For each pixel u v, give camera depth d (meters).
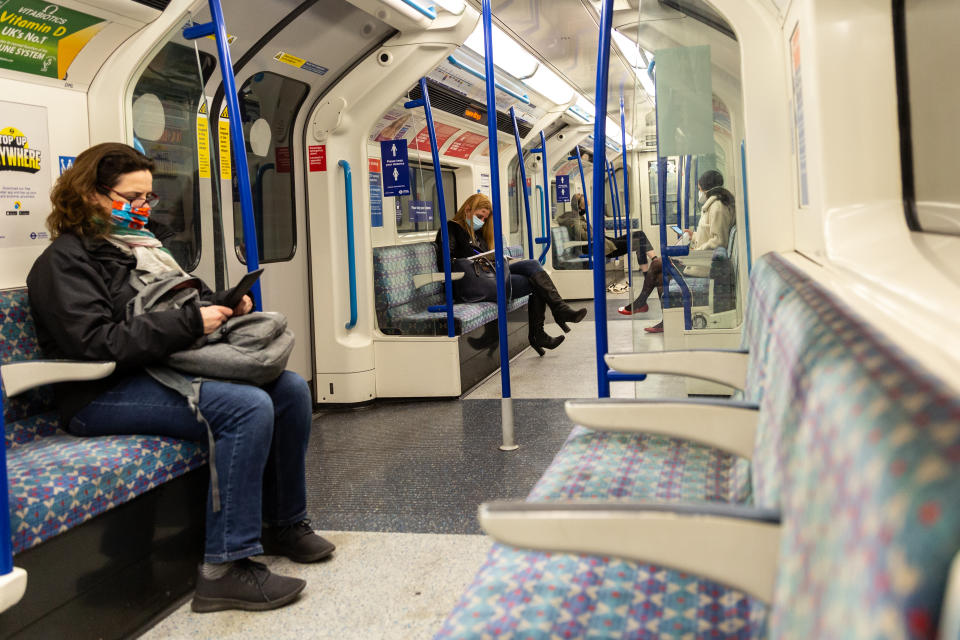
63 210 2.73
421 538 3.08
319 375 5.59
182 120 3.50
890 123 1.86
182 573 2.67
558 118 10.12
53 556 2.13
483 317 6.21
